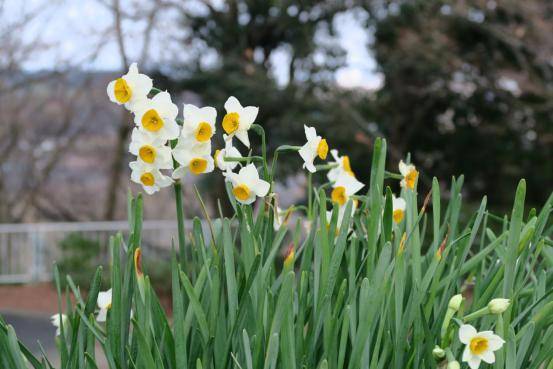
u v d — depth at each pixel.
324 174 9.16
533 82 9.45
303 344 1.39
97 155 14.19
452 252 1.63
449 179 11.68
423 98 11.09
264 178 1.52
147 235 10.59
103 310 1.72
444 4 9.96
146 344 1.26
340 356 1.36
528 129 10.98
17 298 9.29
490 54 10.38
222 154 1.53
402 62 10.41
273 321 1.31
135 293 1.40
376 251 1.58
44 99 13.72
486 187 11.70
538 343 1.50
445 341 1.38
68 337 1.59
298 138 10.48
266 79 10.86
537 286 1.55
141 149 1.41
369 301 1.35
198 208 13.14
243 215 1.44
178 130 1.40
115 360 1.37
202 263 1.55
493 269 1.59
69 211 14.30
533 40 9.10
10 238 10.45
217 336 1.39
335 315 1.37
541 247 1.53
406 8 10.37
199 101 12.45
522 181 1.42
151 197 13.68
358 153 10.26
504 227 1.72
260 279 1.41
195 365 1.41
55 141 13.88
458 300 1.38
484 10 9.80
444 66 10.15
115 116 13.86
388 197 1.48
